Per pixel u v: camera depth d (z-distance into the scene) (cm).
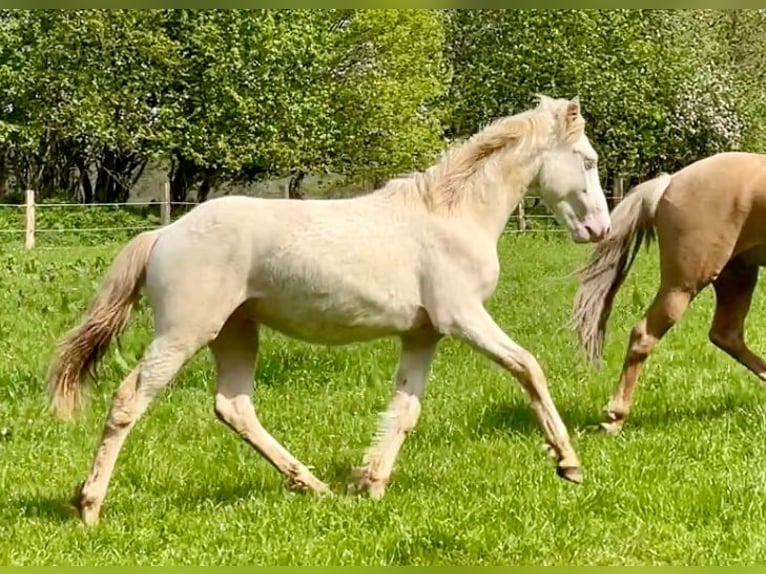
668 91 3594
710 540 502
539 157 599
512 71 3509
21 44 3109
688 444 667
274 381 888
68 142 3412
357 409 803
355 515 542
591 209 610
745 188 719
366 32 3250
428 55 3522
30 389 859
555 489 578
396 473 622
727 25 4175
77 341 544
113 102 3031
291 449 697
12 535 511
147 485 616
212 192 3700
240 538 512
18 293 1317
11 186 3556
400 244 561
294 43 3038
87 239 2539
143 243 551
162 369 536
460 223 574
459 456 662
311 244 544
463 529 514
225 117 3038
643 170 3825
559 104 607
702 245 726
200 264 533
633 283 1591
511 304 1336
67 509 548
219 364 597
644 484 582
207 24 2950
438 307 564
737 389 809
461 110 3684
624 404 730
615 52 3481
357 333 569
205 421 761
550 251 2188
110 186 3572
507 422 746
